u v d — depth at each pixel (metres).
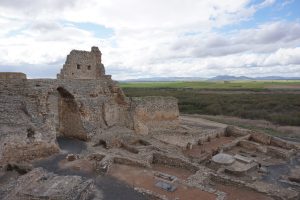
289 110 76.75
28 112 26.50
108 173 22.64
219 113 80.50
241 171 27.67
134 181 21.39
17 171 22.28
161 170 25.42
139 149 29.27
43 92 28.27
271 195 21.03
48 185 18.03
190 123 61.06
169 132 39.41
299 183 28.05
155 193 19.20
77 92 32.19
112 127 35.44
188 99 99.81
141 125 36.88
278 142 40.41
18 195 16.69
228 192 21.70
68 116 32.75
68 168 23.02
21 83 28.19
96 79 36.75
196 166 25.06
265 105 83.69
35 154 24.86
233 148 38.41
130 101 36.84
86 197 18.06
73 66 36.47
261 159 34.91
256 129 58.88
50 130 26.64
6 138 22.84
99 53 40.00
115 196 18.94
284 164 33.88
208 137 40.62
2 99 26.05
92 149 28.28
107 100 35.81
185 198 19.03
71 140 31.36
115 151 28.09
